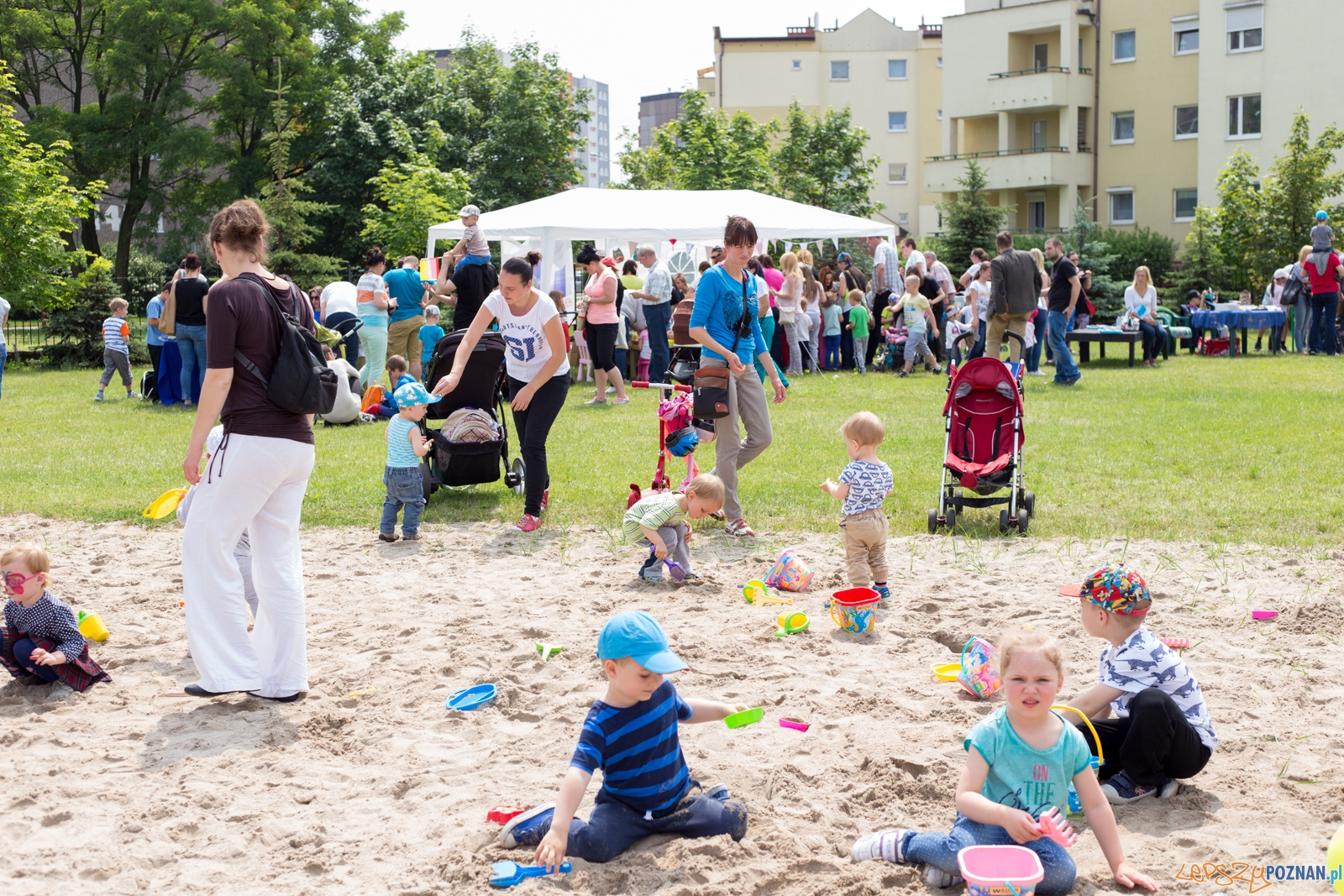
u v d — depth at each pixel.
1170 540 7.66
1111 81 43.66
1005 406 8.26
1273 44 38.41
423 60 46.41
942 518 8.17
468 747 4.62
